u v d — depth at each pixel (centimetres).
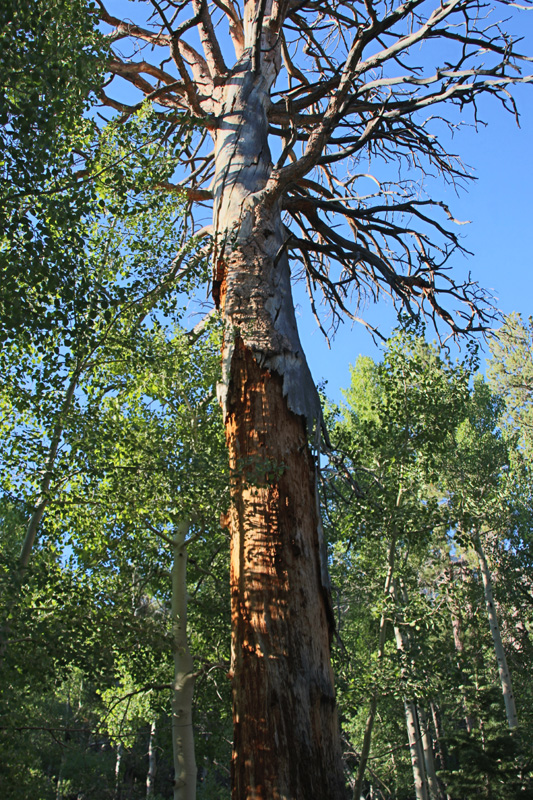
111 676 726
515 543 2244
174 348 874
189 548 1134
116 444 737
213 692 1120
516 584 2208
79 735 2002
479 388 2191
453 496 1554
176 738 923
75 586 696
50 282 511
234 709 566
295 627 575
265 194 821
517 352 2477
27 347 635
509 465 2261
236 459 684
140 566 994
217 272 828
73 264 526
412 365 920
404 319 948
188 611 1148
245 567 614
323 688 559
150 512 806
